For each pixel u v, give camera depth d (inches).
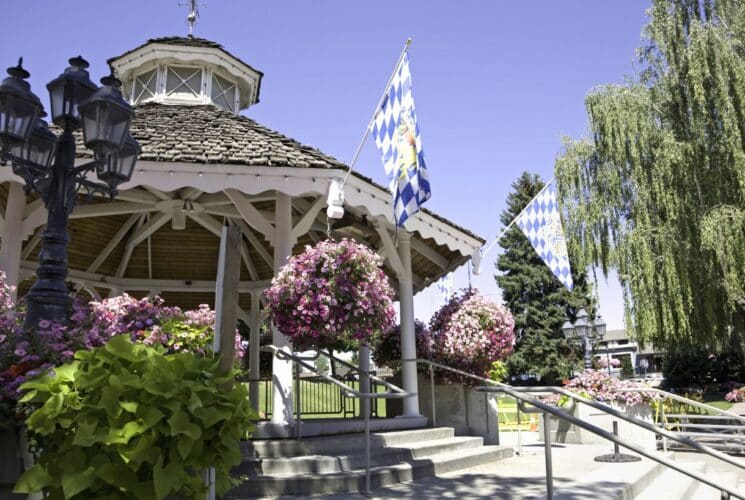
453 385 366.6
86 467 93.3
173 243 459.2
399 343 367.6
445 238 343.0
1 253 258.5
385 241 332.8
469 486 225.0
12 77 183.5
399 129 241.4
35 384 99.0
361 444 260.2
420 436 302.5
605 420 407.2
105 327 176.9
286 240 278.4
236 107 436.5
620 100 666.8
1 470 114.5
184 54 407.5
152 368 98.5
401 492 213.2
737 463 146.8
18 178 245.8
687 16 640.4
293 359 247.4
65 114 184.4
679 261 594.9
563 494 199.5
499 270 1567.4
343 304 244.5
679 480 269.4
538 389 232.5
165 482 90.3
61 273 171.3
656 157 622.5
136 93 425.1
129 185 246.1
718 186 587.8
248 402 107.0
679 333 597.9
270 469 220.5
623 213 677.3
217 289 118.4
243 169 258.7
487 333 353.7
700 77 582.9
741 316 597.6
